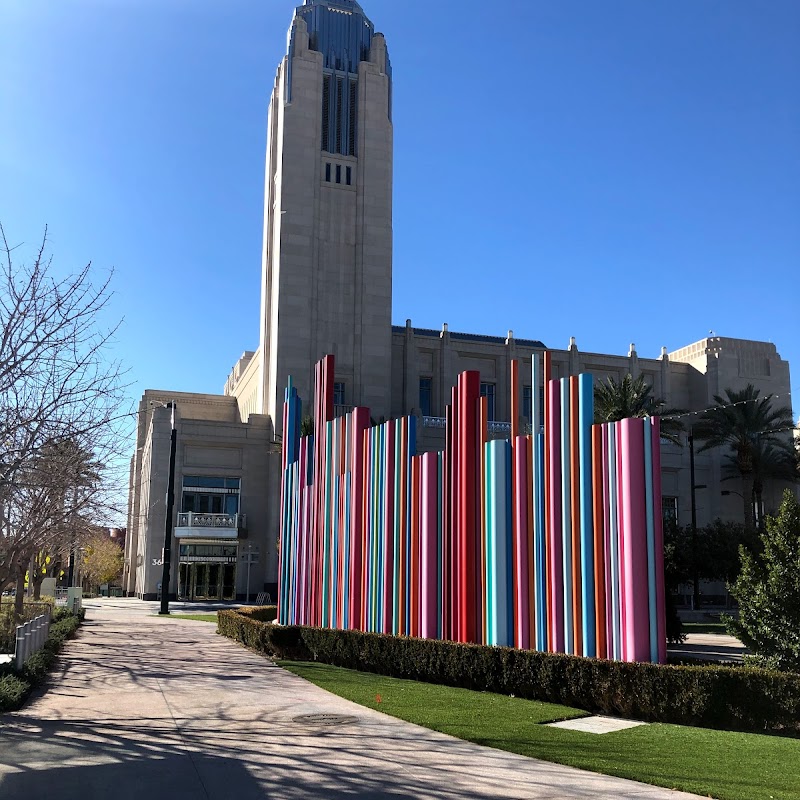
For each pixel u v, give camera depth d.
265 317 70.62
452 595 17.23
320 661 19.58
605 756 9.05
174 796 7.45
